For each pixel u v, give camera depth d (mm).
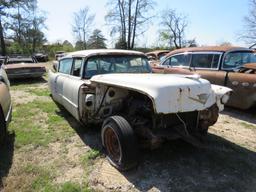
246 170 3930
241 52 7391
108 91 4602
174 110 3588
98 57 5348
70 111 5633
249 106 6363
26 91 10391
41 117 6625
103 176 3812
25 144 4934
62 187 3562
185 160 4207
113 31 40562
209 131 5516
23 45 50969
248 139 5125
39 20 53500
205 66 7422
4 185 3605
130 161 3738
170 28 47125
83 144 4883
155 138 3801
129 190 3492
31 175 3863
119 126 3770
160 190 3473
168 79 3873
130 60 5586
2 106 4660
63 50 62406
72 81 5469
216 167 4008
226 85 6715
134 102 4352
